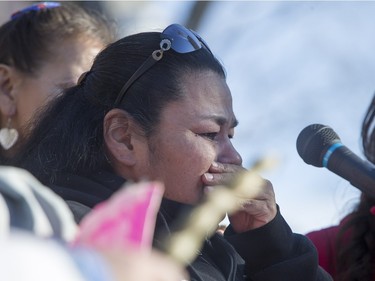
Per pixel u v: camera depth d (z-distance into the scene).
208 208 2.69
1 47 7.12
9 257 2.20
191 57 5.38
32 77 7.01
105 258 2.32
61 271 2.22
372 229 6.97
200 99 5.31
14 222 2.75
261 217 5.55
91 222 2.60
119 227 2.58
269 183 5.62
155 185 2.63
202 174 5.25
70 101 5.61
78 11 7.32
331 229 7.34
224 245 5.47
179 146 5.24
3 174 2.78
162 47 5.37
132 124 5.31
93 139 5.38
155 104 5.29
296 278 5.57
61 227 2.84
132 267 2.31
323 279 6.00
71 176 5.27
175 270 2.39
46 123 5.58
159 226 4.96
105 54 5.55
